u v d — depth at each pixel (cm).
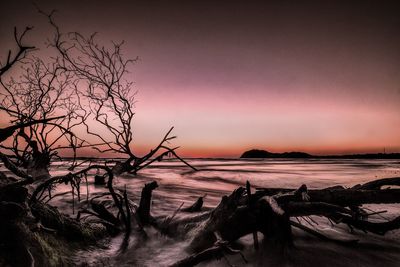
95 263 406
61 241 417
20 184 294
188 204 934
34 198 440
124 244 508
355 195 477
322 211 451
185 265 365
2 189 283
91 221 577
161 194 1217
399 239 541
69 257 393
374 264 435
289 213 456
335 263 433
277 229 452
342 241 503
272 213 450
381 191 473
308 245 502
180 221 542
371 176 2464
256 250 466
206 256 371
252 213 453
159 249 486
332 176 2511
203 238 466
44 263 313
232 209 458
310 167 4416
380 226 508
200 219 512
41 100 963
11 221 282
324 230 609
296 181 2058
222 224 455
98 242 498
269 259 441
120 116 1007
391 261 446
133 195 1119
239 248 491
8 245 274
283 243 451
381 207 894
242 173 2831
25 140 907
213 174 2670
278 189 504
